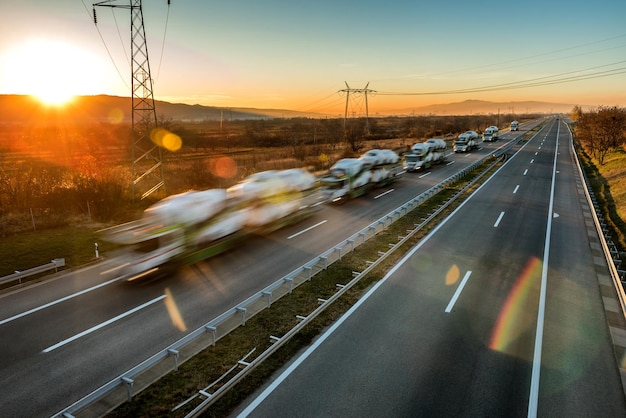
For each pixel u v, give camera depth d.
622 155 46.31
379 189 31.69
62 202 24.67
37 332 11.06
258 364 9.27
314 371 9.05
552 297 12.84
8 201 24.38
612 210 25.58
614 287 13.62
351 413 7.74
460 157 51.09
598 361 9.53
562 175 36.81
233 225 17.67
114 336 10.84
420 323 11.20
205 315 11.98
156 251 14.52
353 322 11.25
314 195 27.84
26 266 16.20
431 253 16.84
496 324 11.16
